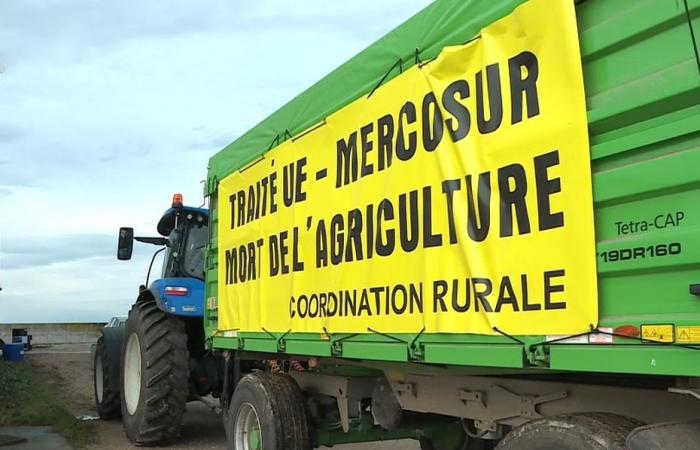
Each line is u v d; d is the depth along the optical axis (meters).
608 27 2.41
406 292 3.35
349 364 4.38
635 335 2.23
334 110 4.15
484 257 2.86
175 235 8.53
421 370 3.72
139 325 7.41
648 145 2.25
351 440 5.18
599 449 2.41
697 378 2.27
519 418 3.29
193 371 7.77
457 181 3.04
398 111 3.49
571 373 2.94
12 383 11.48
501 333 2.75
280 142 4.86
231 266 5.59
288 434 4.83
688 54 2.15
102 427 8.76
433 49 3.28
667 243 2.16
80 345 26.80
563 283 2.50
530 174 2.67
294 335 4.43
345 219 3.90
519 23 2.75
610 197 2.36
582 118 2.46
